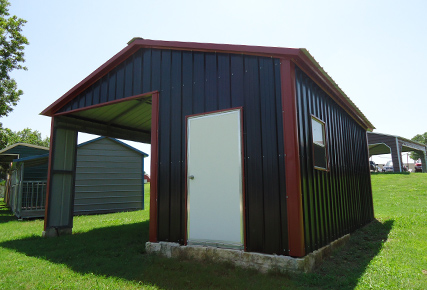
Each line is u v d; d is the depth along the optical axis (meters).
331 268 4.16
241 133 4.56
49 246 5.71
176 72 5.47
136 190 14.05
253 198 4.32
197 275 3.88
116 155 13.65
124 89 6.10
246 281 3.67
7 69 18.86
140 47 5.96
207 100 5.02
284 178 4.09
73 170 7.43
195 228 4.80
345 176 6.70
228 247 4.43
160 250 5.00
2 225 9.20
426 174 18.39
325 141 5.55
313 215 4.45
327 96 6.04
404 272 3.88
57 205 7.02
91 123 7.91
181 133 5.21
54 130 7.10
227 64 4.91
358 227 7.14
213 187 4.71
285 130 4.15
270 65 4.46
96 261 4.61
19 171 11.91
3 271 4.09
